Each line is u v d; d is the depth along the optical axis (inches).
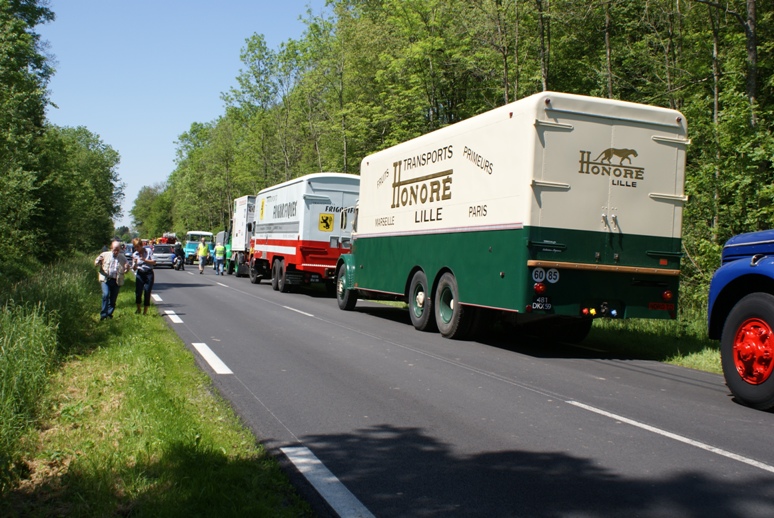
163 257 2038.6
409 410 267.3
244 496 166.7
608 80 927.7
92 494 167.0
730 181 553.9
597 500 171.6
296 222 930.1
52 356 335.6
